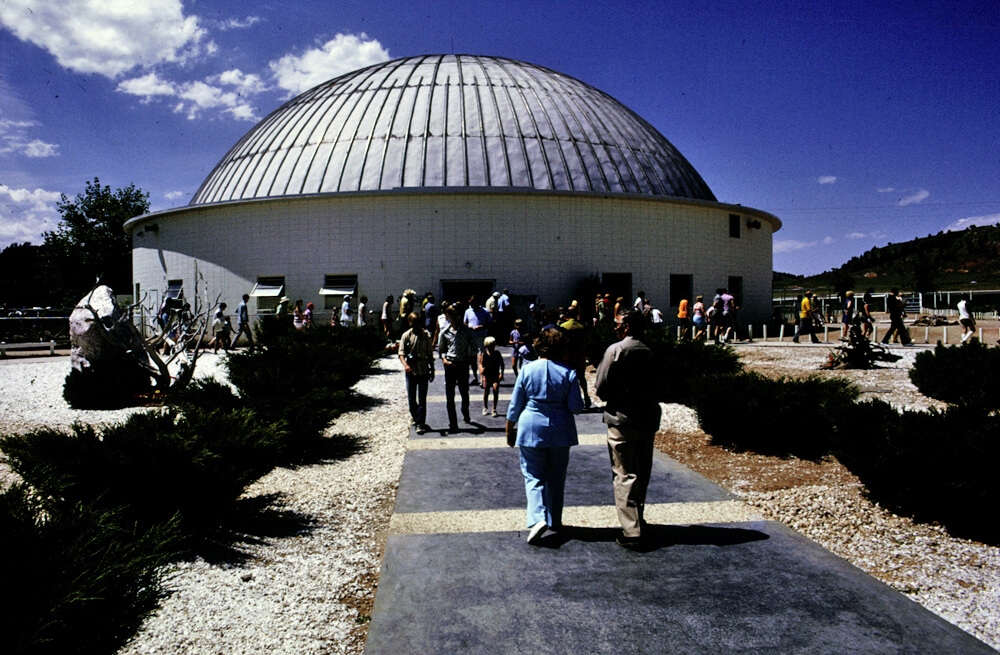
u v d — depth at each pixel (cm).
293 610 391
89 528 334
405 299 1755
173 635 361
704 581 409
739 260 2936
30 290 4906
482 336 1099
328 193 2420
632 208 2581
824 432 757
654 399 473
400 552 461
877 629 350
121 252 4591
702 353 1136
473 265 2428
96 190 4609
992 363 1025
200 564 462
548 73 3262
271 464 705
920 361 1138
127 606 312
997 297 4297
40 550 301
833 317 4281
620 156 2802
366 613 387
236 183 2777
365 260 2433
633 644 333
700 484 629
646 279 2603
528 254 2455
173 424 605
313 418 761
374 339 1745
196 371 1547
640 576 416
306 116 2845
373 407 1098
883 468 549
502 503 573
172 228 2756
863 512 561
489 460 728
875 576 435
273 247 2508
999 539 500
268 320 2033
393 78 2917
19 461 516
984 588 417
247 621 377
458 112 2686
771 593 392
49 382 1491
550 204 2477
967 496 495
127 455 489
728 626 352
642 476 483
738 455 767
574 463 703
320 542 502
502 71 3020
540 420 483
